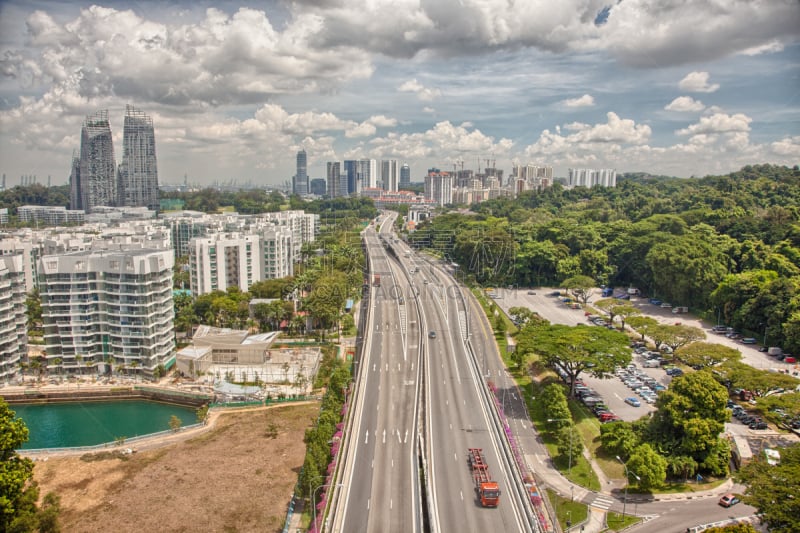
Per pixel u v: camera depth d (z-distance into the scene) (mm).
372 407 165500
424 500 118688
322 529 108125
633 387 181750
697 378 134125
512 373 196750
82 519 122125
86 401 198125
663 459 125250
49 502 114562
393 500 118188
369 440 145250
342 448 139625
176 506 126500
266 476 139250
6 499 103125
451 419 158125
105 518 122375
